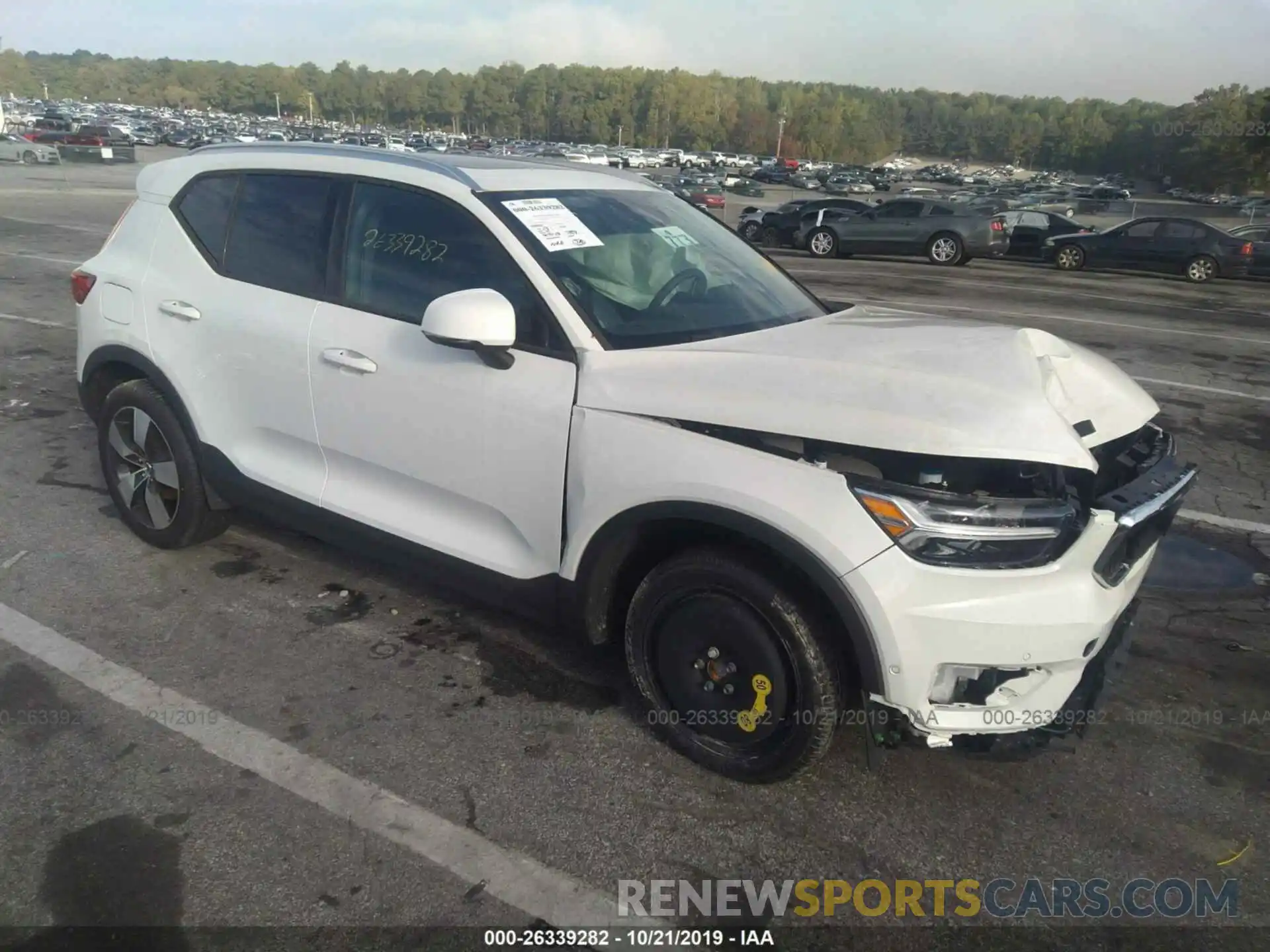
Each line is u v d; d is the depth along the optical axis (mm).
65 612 3848
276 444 3822
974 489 2551
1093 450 2779
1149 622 4129
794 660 2717
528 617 3301
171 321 3992
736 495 2645
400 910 2473
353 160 3654
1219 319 13344
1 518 4738
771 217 23734
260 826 2734
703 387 2803
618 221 3578
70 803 2797
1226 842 2832
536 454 3068
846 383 2707
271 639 3709
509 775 2986
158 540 4344
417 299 3357
